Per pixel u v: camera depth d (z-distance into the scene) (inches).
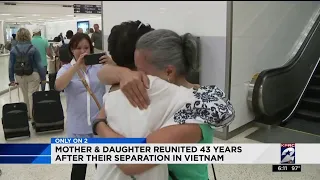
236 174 66.0
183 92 26.1
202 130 25.4
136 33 25.2
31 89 74.1
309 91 121.5
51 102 78.0
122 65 27.2
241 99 49.6
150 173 27.2
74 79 50.4
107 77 27.8
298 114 108.8
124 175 28.1
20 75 69.1
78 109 51.3
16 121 76.6
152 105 25.8
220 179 63.3
